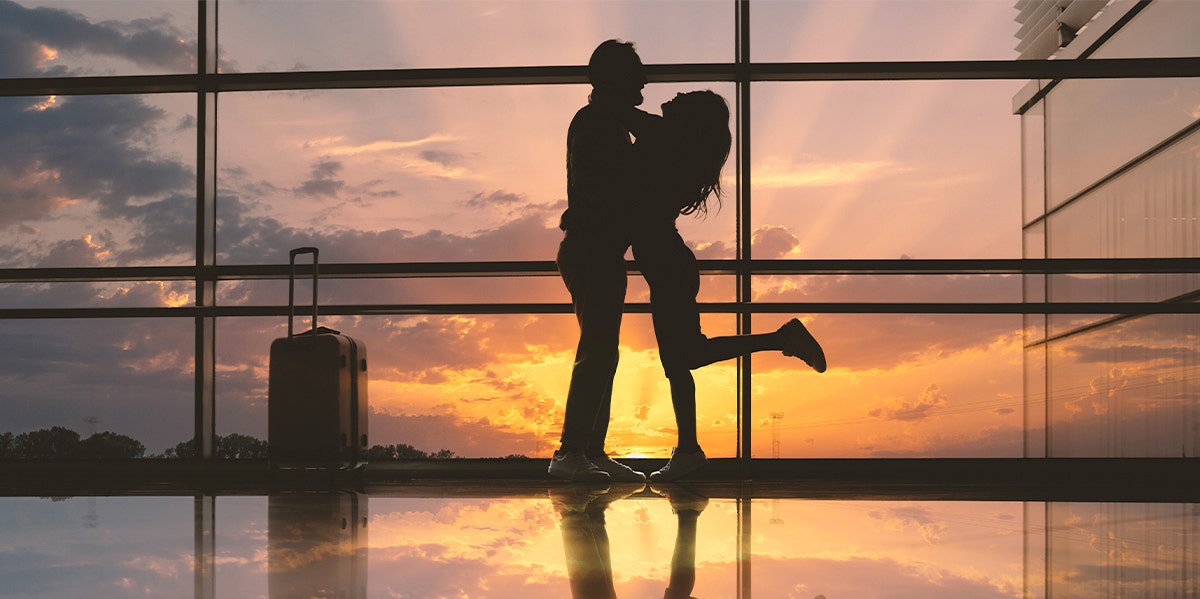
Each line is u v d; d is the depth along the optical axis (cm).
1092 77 384
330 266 388
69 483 301
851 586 86
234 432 383
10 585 88
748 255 378
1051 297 392
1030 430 384
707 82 388
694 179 268
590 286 263
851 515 167
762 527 143
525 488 256
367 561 103
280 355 298
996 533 135
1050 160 405
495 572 94
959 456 383
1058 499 219
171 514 171
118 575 93
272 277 385
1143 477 340
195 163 396
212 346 386
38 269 388
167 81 395
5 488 270
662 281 266
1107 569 98
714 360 264
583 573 94
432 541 123
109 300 390
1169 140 409
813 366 262
